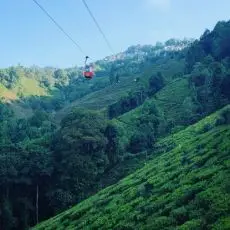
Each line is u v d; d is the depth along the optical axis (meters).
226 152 41.47
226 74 90.31
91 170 73.44
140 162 77.62
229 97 87.88
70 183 72.06
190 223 28.28
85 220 47.41
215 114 77.31
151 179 48.62
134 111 114.31
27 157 73.75
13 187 71.94
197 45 148.50
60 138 77.81
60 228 51.19
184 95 117.88
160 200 37.78
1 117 147.25
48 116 134.62
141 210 38.78
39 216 72.81
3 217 67.81
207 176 37.06
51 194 70.88
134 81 183.38
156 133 96.50
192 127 77.62
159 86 138.50
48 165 73.44
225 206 27.91
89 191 72.38
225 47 135.50
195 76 119.06
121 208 43.44
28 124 121.69
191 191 34.69
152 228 31.69
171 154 58.47
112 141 81.50
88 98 192.88
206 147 48.78
